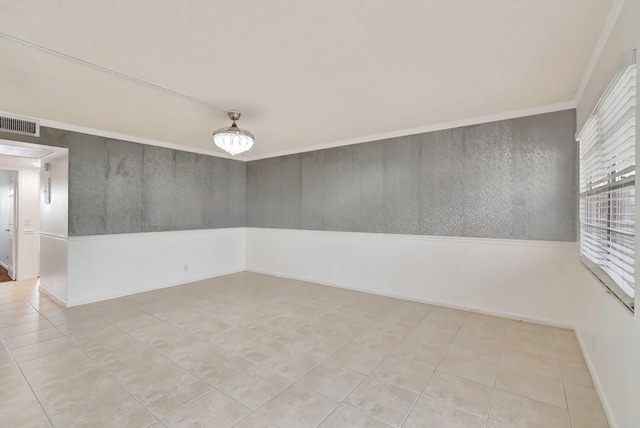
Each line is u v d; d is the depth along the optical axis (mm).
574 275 3207
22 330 3199
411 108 3391
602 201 2277
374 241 4609
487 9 1747
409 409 1973
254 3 1681
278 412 1938
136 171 4656
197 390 2160
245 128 4156
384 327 3312
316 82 2699
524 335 3088
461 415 1915
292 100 3115
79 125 3990
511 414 1923
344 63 2369
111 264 4375
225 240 5969
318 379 2309
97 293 4230
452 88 2855
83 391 2137
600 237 2250
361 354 2701
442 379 2311
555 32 1970
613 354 1825
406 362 2561
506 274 3586
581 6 1715
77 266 4051
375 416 1905
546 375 2361
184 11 1747
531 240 3443
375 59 2312
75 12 1746
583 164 2914
